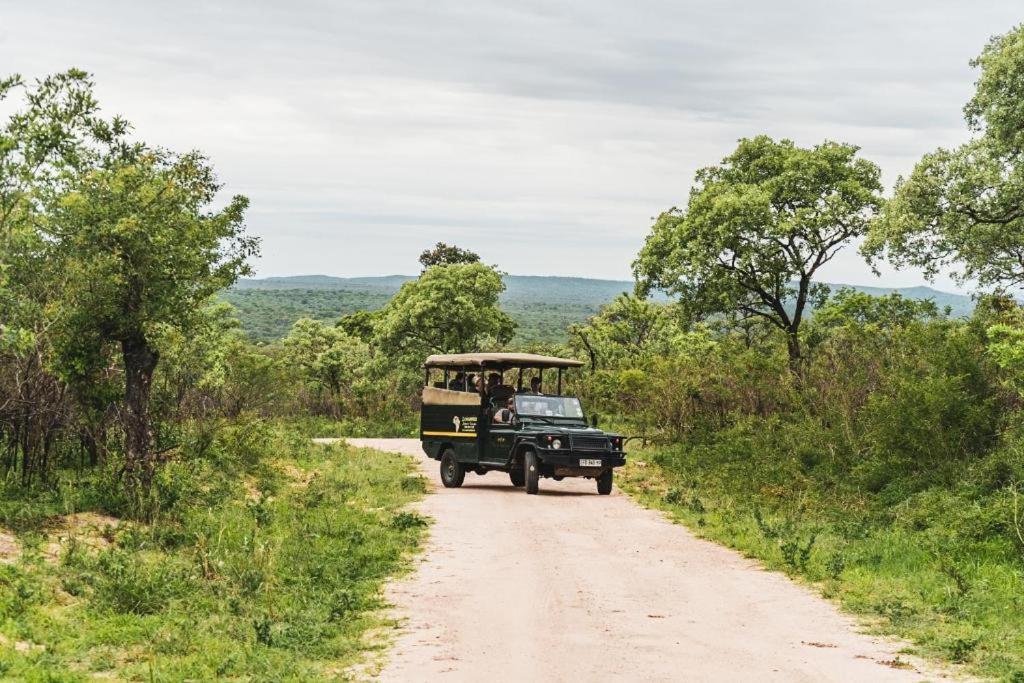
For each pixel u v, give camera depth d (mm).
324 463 26453
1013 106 27188
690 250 36094
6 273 14961
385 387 55281
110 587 10523
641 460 28562
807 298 37406
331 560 13602
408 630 10336
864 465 18797
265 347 67750
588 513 19375
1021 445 16672
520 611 11273
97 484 15289
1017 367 17250
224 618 10227
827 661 9320
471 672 8789
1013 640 10031
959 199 28031
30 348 14727
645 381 34156
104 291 15062
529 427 22656
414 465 28656
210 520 14789
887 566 13750
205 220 16422
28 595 9984
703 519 18125
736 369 28734
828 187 35875
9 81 15539
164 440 18000
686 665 9102
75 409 16125
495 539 16188
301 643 9625
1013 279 29672
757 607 11680
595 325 68188
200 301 16656
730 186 37281
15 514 13469
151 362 16062
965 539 14570
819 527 16781
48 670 8031
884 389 20953
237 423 22266
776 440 22719
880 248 30391
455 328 55594
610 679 8609
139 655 8969
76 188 15602
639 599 12016
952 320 23672
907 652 9664
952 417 18031
